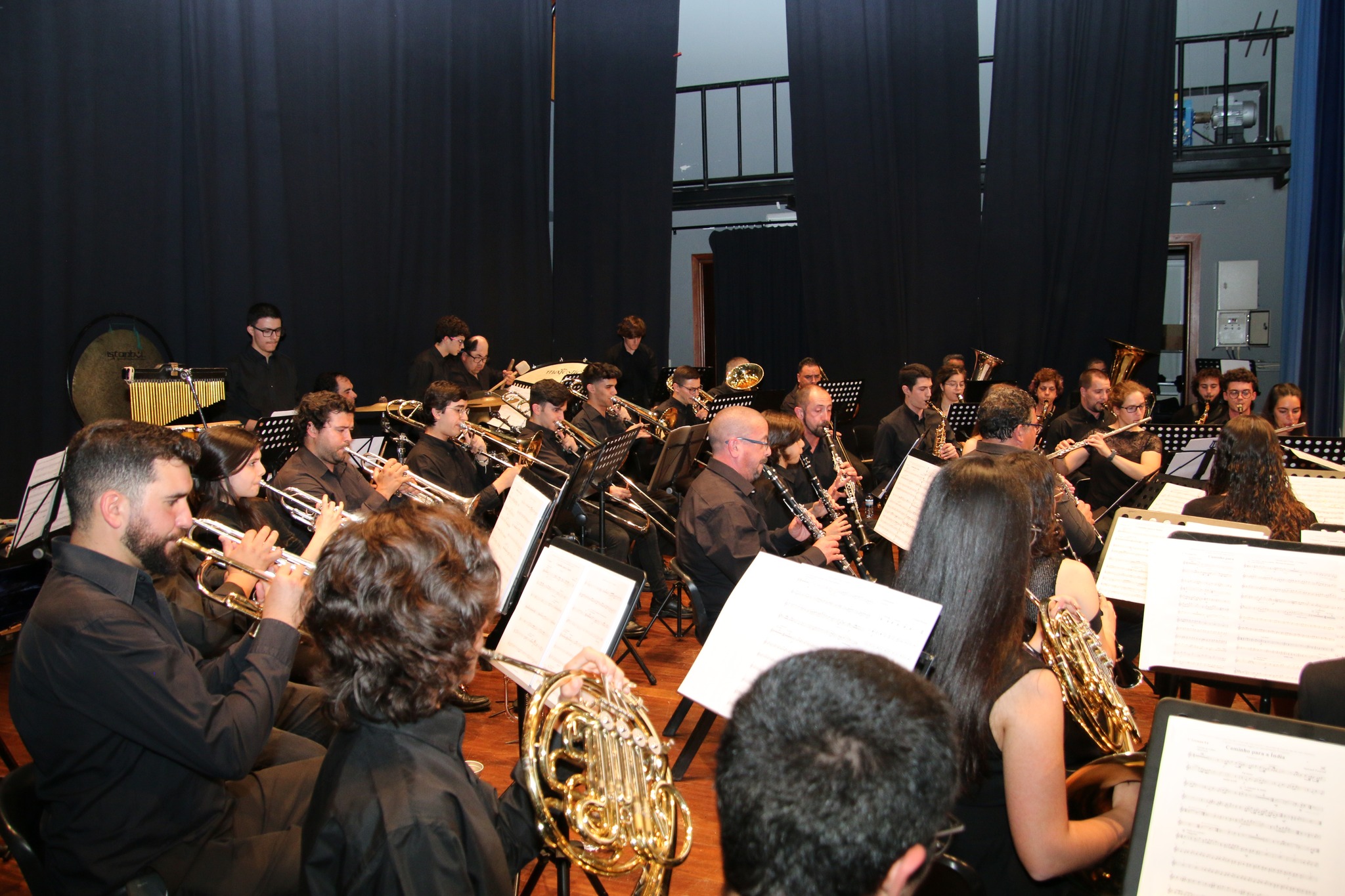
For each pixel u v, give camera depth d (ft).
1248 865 3.81
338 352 21.71
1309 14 21.75
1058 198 25.73
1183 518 8.61
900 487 11.59
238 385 16.69
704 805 9.30
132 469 5.36
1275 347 28.30
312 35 20.62
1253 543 6.71
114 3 16.33
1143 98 25.09
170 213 17.57
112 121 16.40
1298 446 14.28
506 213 26.73
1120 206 25.53
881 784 2.34
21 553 9.11
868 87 26.32
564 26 27.58
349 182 22.00
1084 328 26.12
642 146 27.45
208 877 5.16
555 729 4.51
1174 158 27.53
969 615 4.49
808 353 31.81
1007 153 25.90
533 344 27.68
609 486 14.39
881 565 14.35
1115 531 8.78
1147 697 12.01
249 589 8.14
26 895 7.66
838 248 26.94
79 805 5.07
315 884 3.56
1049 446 17.66
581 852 4.29
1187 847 3.89
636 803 4.18
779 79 29.84
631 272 27.76
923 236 26.50
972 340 26.48
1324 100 21.31
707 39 32.76
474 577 4.21
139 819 5.15
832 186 26.81
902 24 25.95
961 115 25.89
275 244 19.66
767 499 13.51
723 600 10.57
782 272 31.83
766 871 2.37
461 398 14.34
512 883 4.05
